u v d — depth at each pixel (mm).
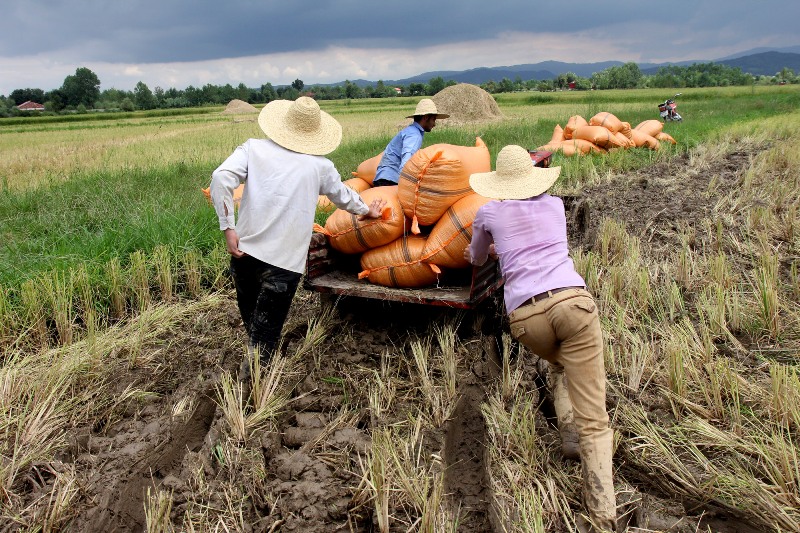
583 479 3076
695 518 3102
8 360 4906
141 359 4832
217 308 5891
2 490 3330
